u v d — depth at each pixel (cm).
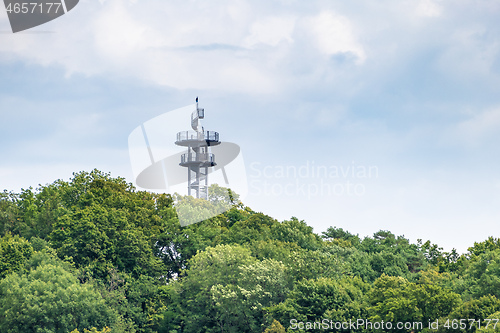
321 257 11319
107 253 11956
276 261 11350
